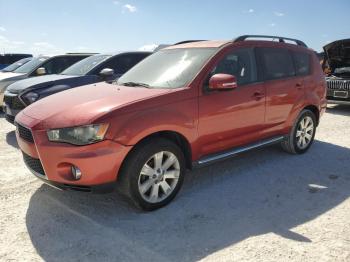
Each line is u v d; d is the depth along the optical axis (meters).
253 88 5.06
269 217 3.96
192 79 4.42
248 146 5.18
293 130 5.91
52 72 10.62
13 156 5.95
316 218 3.95
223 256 3.25
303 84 5.95
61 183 3.77
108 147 3.66
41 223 3.80
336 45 10.26
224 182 4.94
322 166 5.61
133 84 4.80
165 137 4.27
